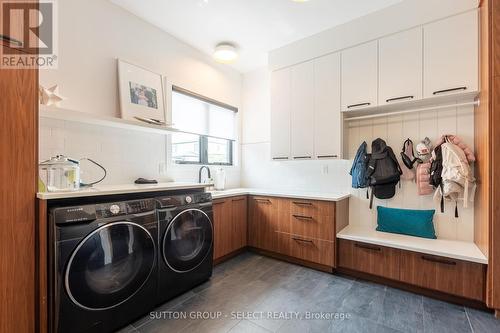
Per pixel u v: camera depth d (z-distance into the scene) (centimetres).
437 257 192
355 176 263
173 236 191
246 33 271
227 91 354
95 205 146
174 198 195
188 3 221
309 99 280
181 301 191
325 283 223
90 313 141
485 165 177
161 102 256
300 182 324
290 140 295
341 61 257
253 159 370
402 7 220
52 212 130
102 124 212
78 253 135
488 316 171
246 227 302
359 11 234
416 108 239
